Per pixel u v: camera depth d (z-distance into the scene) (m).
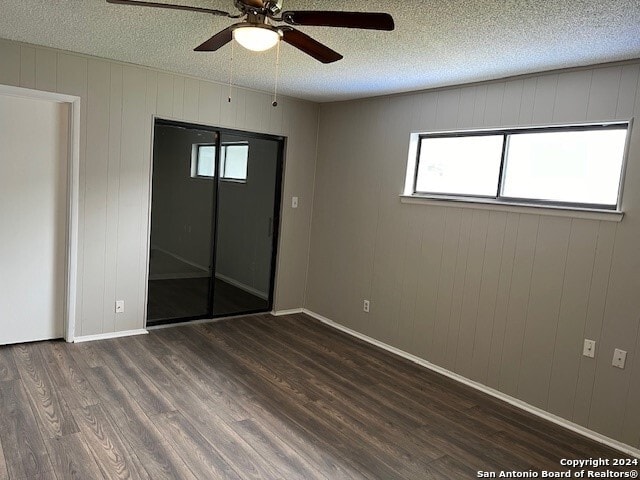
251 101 4.65
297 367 3.81
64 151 3.79
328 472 2.46
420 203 4.07
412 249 4.16
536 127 3.35
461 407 3.33
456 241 3.80
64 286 3.93
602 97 2.97
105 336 4.13
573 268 3.11
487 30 2.52
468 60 3.08
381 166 4.43
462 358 3.78
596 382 3.02
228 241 4.83
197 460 2.47
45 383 3.19
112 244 4.06
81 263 3.93
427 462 2.62
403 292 4.24
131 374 3.43
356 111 4.68
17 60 3.44
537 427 3.12
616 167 3.00
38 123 3.66
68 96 3.68
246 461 2.49
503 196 3.59
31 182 3.70
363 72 3.59
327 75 3.78
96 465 2.36
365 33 2.69
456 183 3.93
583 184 3.16
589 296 3.04
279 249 5.12
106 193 3.97
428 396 3.47
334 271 4.98
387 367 3.96
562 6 2.15
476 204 3.63
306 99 4.94
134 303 4.26
